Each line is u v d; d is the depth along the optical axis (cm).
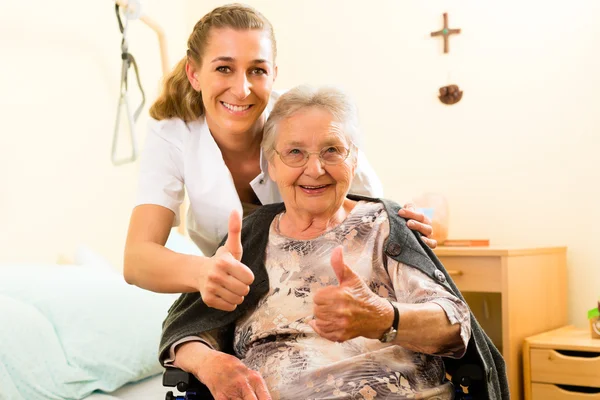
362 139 158
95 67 282
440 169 313
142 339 198
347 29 334
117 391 193
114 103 293
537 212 293
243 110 164
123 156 297
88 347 185
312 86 154
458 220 308
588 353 254
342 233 154
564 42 289
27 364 169
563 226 289
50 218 256
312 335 147
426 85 317
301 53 343
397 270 150
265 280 154
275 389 142
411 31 321
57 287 196
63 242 262
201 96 177
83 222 272
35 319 178
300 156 151
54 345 178
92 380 182
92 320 192
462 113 309
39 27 253
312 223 157
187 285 148
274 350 147
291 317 149
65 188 264
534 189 294
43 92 255
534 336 261
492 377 150
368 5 329
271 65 166
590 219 284
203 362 141
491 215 302
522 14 298
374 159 327
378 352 142
